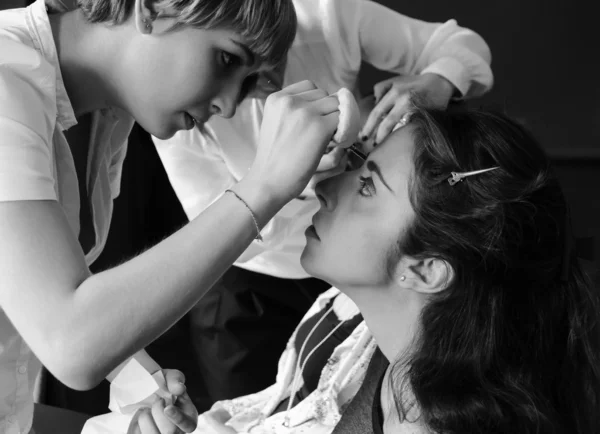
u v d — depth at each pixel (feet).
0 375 3.46
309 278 6.34
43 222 2.77
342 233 3.68
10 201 2.74
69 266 2.75
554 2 10.02
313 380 4.57
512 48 10.18
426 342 3.53
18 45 3.03
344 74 5.09
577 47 10.05
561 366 3.63
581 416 3.67
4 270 2.70
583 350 3.69
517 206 3.41
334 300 4.78
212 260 2.80
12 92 2.86
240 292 6.25
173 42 3.10
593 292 3.80
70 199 3.46
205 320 6.37
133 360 3.88
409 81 4.91
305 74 5.03
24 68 2.97
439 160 3.48
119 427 4.32
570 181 9.64
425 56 5.24
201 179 5.32
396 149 3.66
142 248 7.57
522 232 3.43
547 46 10.12
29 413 3.75
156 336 2.82
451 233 3.43
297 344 4.84
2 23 3.22
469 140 3.48
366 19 5.02
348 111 3.11
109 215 4.07
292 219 5.31
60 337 2.67
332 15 4.81
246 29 3.10
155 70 3.15
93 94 3.36
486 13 10.14
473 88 5.35
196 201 5.39
